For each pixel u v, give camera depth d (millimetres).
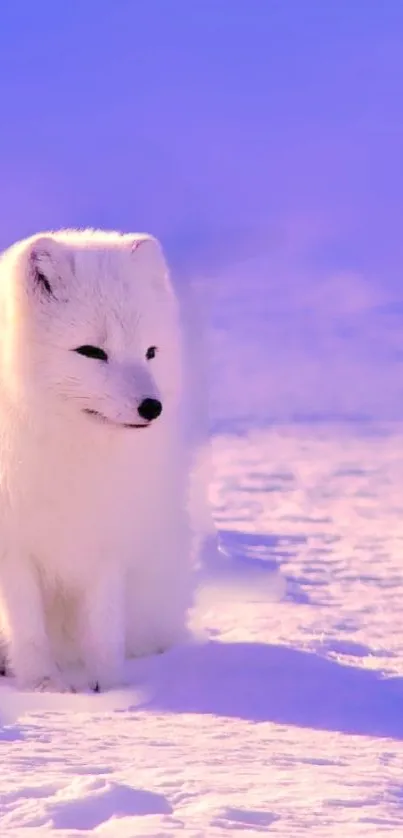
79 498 6797
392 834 3914
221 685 6871
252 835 3799
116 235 7625
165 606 7688
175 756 5043
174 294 7145
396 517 16812
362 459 23375
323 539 14711
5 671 7371
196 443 8422
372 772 4906
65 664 7527
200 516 8891
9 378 6633
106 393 6500
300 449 24844
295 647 8039
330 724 6051
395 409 31328
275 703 6496
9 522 6859
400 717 6273
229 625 9000
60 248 6695
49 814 3936
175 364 7039
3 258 7145
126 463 6848
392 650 8336
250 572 10750
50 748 5109
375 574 12148
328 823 4039
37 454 6688
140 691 6801
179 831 3785
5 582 7016
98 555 7020
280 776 4715
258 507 17734
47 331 6566
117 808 4039
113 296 6645
